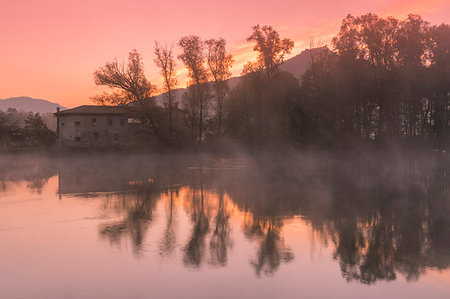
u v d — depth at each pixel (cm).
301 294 847
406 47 6203
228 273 980
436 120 6756
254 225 1523
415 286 888
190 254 1144
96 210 1878
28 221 1625
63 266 1044
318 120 6906
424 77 6188
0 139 7938
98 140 8425
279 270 999
